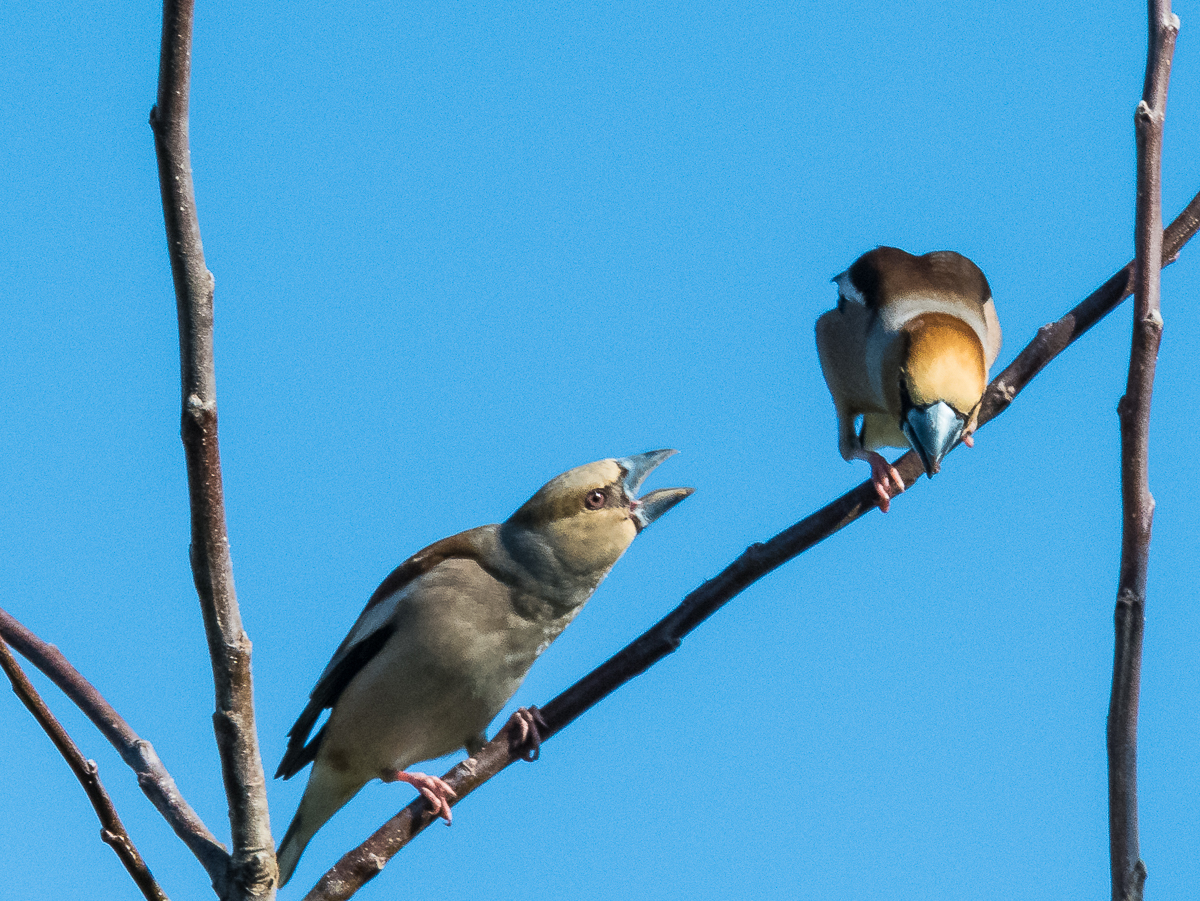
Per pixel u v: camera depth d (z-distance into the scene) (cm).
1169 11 691
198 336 611
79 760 647
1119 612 657
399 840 884
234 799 695
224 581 653
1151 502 667
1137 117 691
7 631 840
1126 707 647
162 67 575
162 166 587
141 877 655
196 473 630
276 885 716
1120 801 639
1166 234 978
